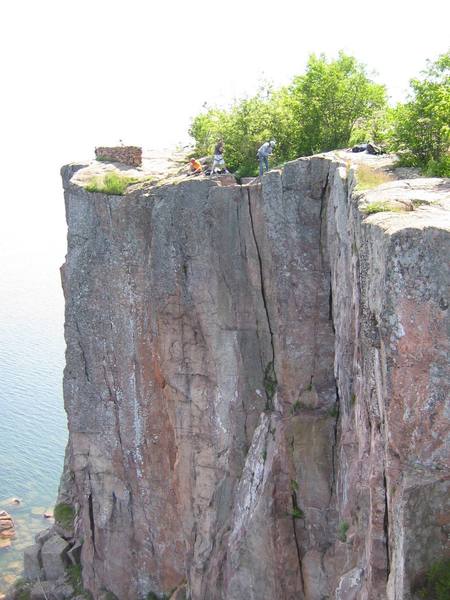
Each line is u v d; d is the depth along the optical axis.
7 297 132.88
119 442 29.33
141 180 27.94
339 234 19.31
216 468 25.78
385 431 11.43
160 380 27.22
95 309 28.66
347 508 18.11
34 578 35.50
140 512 29.56
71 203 28.64
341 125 30.23
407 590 11.00
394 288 10.65
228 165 29.84
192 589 26.22
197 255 24.58
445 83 20.44
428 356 10.59
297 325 22.25
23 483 56.00
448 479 10.84
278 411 23.33
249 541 22.86
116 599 31.17
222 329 24.59
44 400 74.25
